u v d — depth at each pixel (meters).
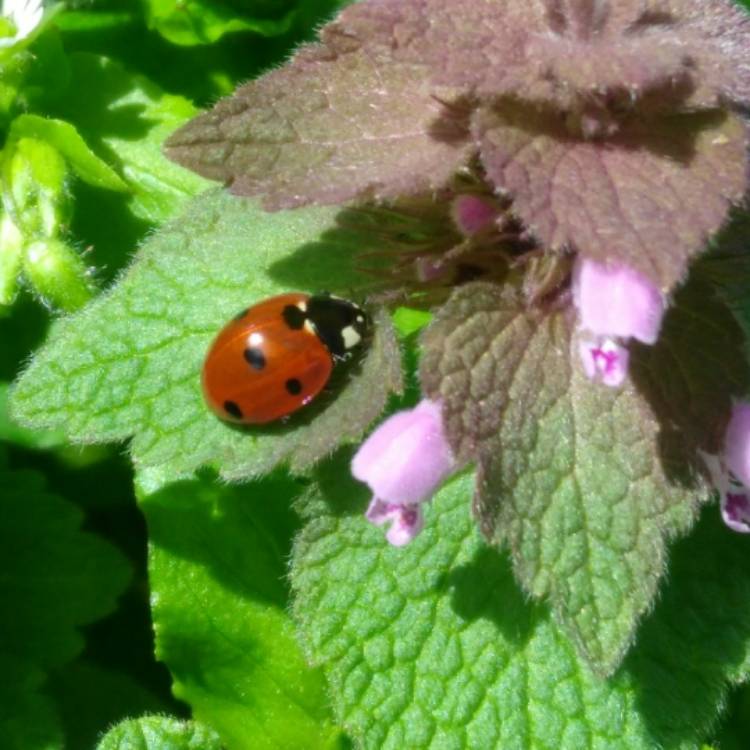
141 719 0.05
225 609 0.05
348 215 0.05
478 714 0.05
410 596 0.05
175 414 0.05
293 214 0.05
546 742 0.05
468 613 0.05
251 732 0.05
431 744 0.05
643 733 0.05
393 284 0.05
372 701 0.05
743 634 0.05
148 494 0.05
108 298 0.05
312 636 0.05
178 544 0.05
